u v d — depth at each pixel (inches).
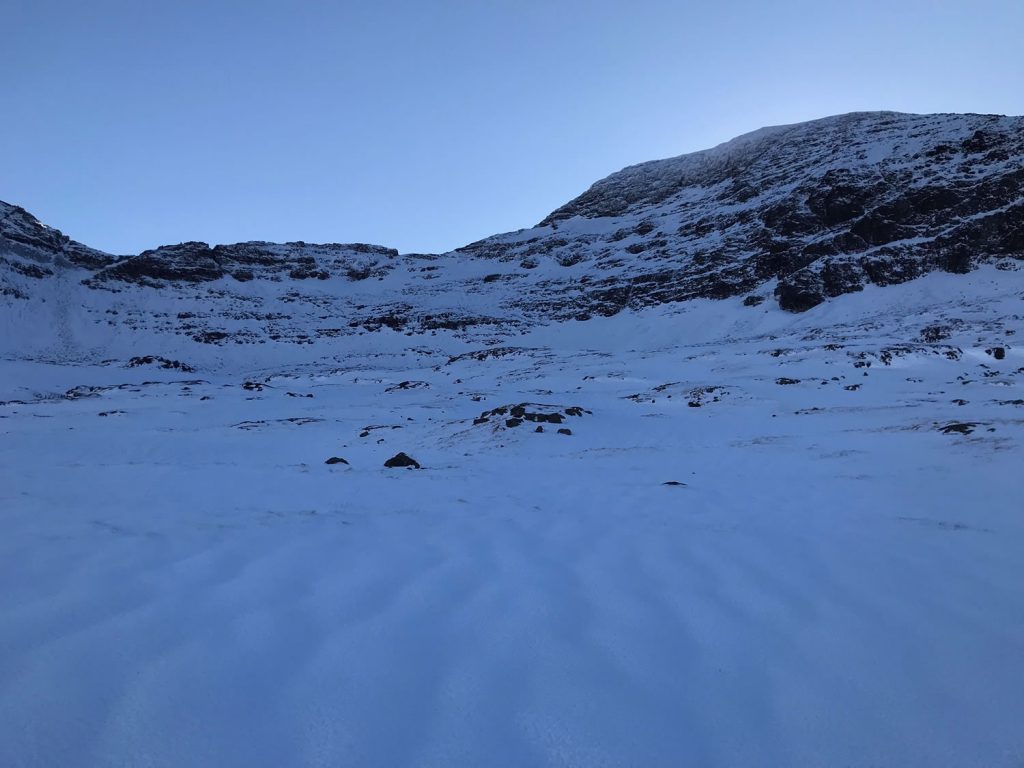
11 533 272.5
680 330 2967.5
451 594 211.6
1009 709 145.0
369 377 2353.6
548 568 242.7
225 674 154.4
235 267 4746.6
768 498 402.6
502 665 163.5
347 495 422.6
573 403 1344.7
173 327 3501.5
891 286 2573.8
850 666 165.5
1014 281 2282.2
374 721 138.9
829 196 3373.5
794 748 133.6
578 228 5792.3
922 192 2903.5
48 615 181.6
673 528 314.5
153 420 1407.5
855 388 1262.3
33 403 1705.2
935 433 607.5
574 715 142.3
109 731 131.6
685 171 6210.6
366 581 221.5
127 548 250.2
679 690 154.0
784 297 2785.4
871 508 351.3
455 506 378.3
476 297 4384.8
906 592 214.8
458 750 130.3
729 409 1158.3
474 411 1390.3
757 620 194.1
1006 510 315.3
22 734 128.3
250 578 219.8
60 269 4055.1
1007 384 1111.0
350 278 5123.0
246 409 1616.6
